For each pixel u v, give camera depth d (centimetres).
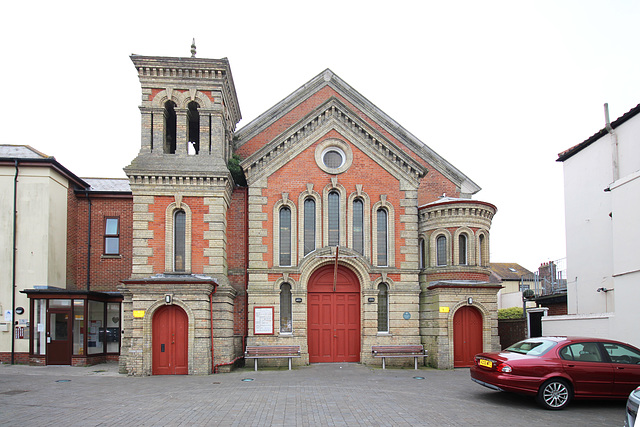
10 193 2159
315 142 2130
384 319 2092
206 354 1805
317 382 1585
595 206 2214
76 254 2395
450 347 1984
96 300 2241
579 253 2341
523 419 1062
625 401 1256
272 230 2055
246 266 2116
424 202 2495
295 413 1125
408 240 2120
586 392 1164
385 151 2155
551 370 1162
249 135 2431
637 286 1505
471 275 2089
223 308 1891
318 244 2070
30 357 2066
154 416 1101
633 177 1555
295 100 2498
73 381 1628
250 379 1664
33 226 2150
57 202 2250
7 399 1298
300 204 2083
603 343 1227
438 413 1120
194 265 1938
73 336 2086
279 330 2003
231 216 2152
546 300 2658
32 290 2042
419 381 1611
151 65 2006
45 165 2170
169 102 2106
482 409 1162
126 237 2420
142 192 1947
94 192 2417
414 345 2031
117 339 2316
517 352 1241
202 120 2036
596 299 2192
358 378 1677
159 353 1816
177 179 1959
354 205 2141
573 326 1808
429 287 2073
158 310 1839
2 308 2112
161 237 1938
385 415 1101
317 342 2067
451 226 2120
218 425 1022
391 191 2142
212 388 1479
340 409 1165
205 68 2030
